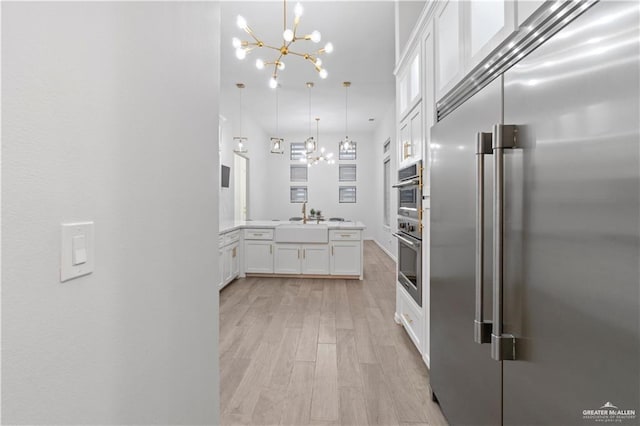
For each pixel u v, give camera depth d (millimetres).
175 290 946
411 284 2504
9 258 461
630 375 604
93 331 623
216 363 1237
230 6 3365
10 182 462
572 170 740
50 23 524
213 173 1203
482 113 1198
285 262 4844
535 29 925
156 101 839
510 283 991
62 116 548
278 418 1708
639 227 584
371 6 3363
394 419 1702
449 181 1558
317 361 2316
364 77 5398
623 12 609
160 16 854
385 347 2543
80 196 588
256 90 6059
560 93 781
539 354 865
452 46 1714
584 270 708
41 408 514
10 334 464
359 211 9805
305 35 3951
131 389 745
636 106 587
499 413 1093
